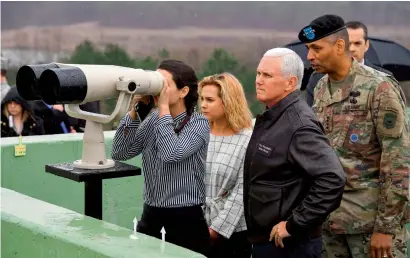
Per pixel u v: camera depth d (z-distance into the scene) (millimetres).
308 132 6871
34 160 10977
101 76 7016
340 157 8312
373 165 8211
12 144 10758
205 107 8836
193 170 7910
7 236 7227
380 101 7984
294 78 7062
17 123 13781
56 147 11117
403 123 7926
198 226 8016
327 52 8117
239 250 9023
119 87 7141
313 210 6758
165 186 7887
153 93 7508
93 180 7344
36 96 7160
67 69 6773
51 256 6688
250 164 7184
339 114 8297
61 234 6590
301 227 6809
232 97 8773
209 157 8953
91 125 7480
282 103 7062
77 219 7023
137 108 7965
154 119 7918
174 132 7586
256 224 7191
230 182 8836
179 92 7773
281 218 7016
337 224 8359
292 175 6996
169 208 7906
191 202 7918
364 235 8312
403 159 7918
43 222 6949
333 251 8633
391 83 8070
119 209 11625
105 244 6285
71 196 11414
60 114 14352
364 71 8195
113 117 7266
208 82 8875
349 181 8266
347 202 8312
